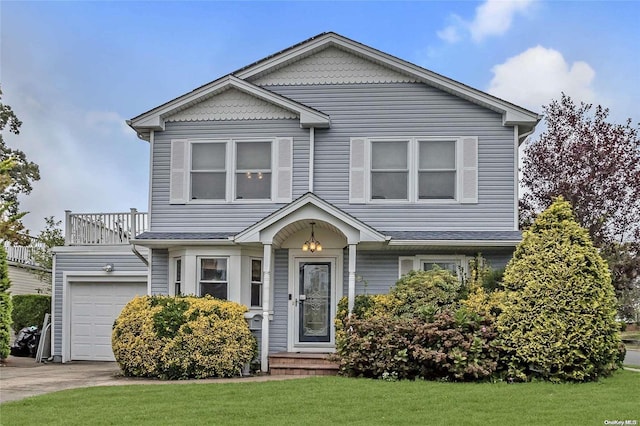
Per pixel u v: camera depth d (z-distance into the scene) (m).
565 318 11.52
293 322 15.37
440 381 11.63
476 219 15.27
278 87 16.19
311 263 15.52
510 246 14.62
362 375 12.39
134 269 18.36
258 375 13.36
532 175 23.83
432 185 15.48
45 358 18.36
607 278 11.82
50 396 10.01
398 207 15.43
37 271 25.80
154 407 8.99
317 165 15.71
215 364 12.88
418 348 11.84
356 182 15.55
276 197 15.59
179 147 15.95
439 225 15.32
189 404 9.21
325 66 16.09
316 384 11.09
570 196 22.61
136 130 16.09
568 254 11.77
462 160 15.43
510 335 11.77
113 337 13.41
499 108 15.30
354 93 15.91
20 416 8.45
